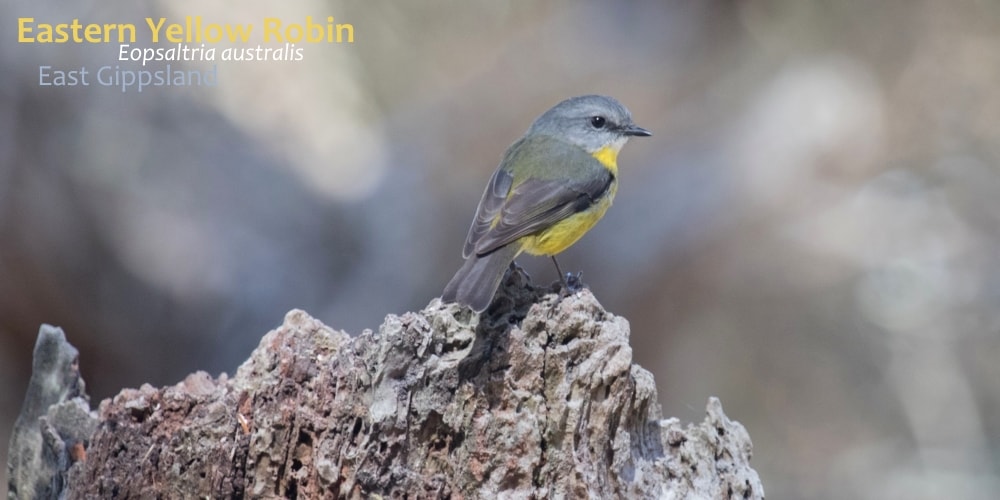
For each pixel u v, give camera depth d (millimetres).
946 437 16422
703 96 17031
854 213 17672
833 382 16922
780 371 16766
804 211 16797
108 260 12891
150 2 14102
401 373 5277
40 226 12484
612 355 5422
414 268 14422
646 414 5770
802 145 17062
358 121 17672
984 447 16188
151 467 5516
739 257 16031
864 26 20609
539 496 5355
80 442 6270
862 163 18234
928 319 17359
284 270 13883
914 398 16797
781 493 15586
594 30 17719
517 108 16141
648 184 15414
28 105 12570
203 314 13359
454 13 20750
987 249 17953
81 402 6383
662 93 16922
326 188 15133
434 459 5355
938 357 17031
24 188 12422
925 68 20547
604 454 5500
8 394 12828
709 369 16438
